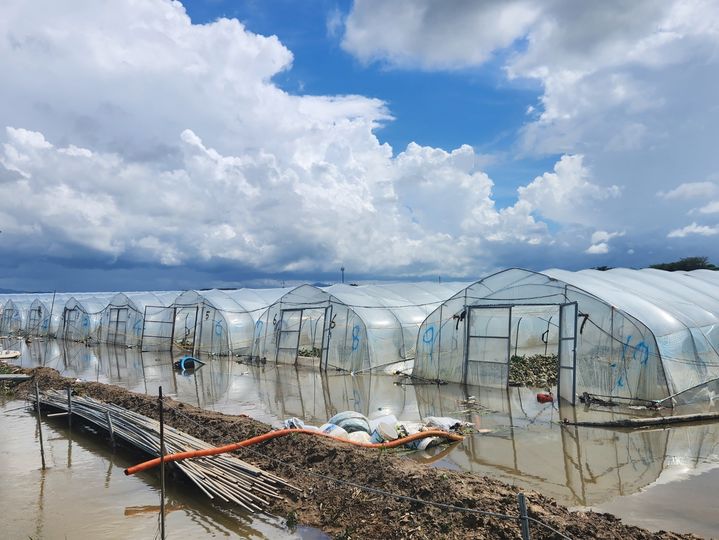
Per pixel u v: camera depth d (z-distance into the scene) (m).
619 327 16.16
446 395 18.41
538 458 11.00
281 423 14.42
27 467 11.51
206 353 32.91
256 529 8.09
